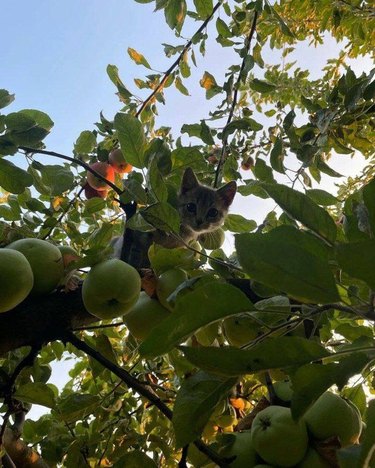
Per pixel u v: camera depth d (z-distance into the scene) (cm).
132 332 55
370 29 130
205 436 62
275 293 48
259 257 28
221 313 32
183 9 100
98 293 49
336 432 43
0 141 59
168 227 48
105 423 77
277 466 43
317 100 99
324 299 28
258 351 32
